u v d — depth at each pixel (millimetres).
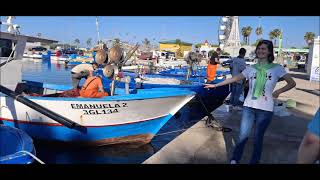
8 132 4973
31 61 36312
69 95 7691
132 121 6988
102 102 6512
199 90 10133
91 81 7102
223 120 7359
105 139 7035
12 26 7645
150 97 6727
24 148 4414
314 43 8406
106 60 7215
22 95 6570
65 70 28078
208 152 4961
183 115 9492
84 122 6715
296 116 3941
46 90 8914
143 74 13406
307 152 2012
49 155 6512
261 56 3736
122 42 7797
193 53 13898
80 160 6238
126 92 7887
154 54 20812
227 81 4121
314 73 8156
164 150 5148
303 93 6316
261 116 3689
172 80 11758
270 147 3549
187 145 5410
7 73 7730
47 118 6785
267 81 3658
